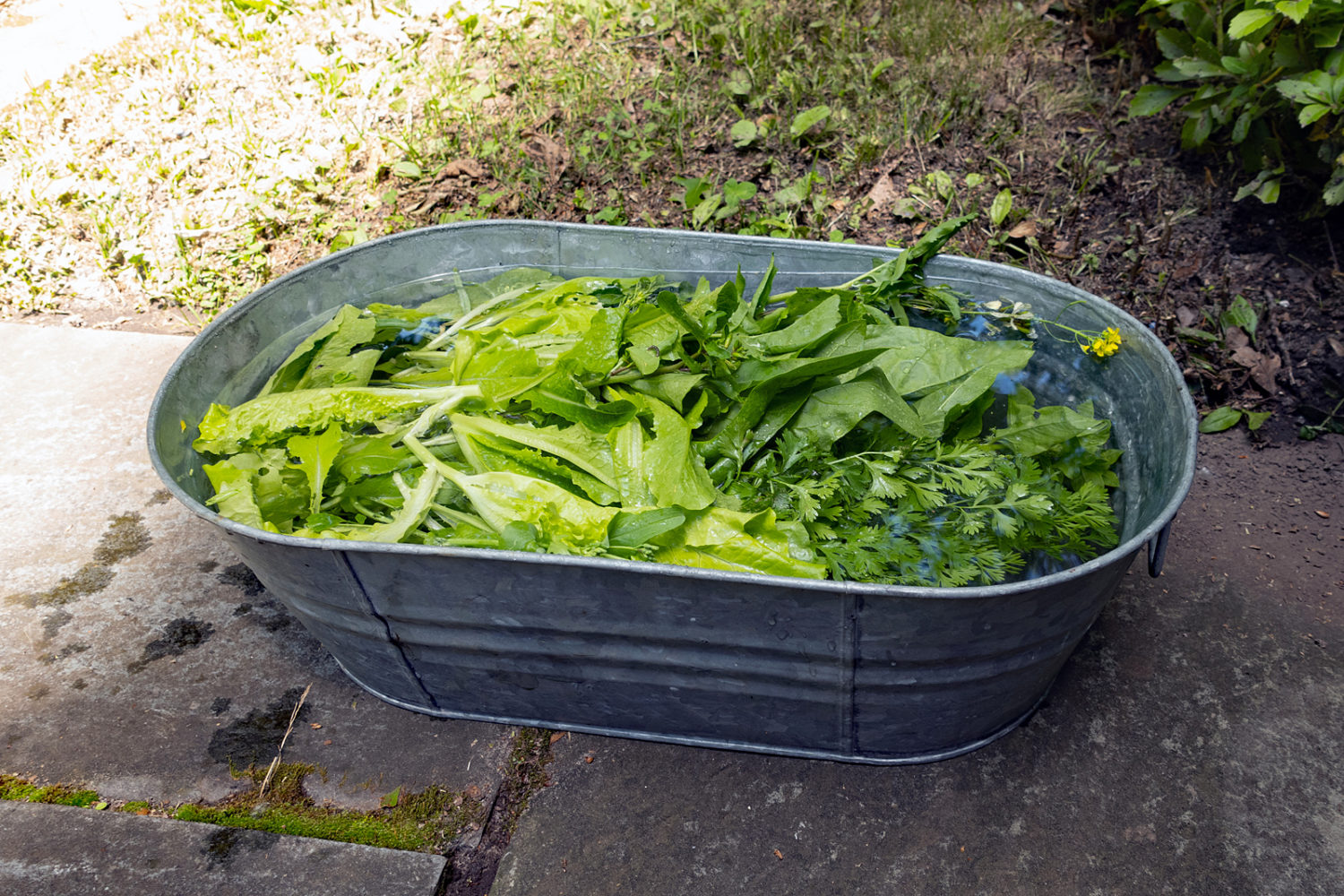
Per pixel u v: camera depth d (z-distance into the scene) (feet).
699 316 6.00
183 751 5.79
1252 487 7.18
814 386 5.66
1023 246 8.87
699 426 5.74
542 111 10.78
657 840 5.24
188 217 10.36
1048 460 5.93
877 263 6.56
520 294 7.03
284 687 6.18
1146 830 5.13
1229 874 4.92
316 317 6.81
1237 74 7.88
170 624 6.62
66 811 5.45
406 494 5.47
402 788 5.57
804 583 4.07
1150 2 8.56
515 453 5.51
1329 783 5.27
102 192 10.62
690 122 10.50
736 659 4.85
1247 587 6.44
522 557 4.30
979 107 9.93
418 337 6.97
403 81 11.47
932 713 5.06
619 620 4.71
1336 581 6.42
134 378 8.82
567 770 5.64
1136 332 5.44
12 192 10.75
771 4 11.65
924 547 5.27
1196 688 5.82
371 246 6.93
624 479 5.24
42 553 7.18
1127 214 8.85
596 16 11.82
